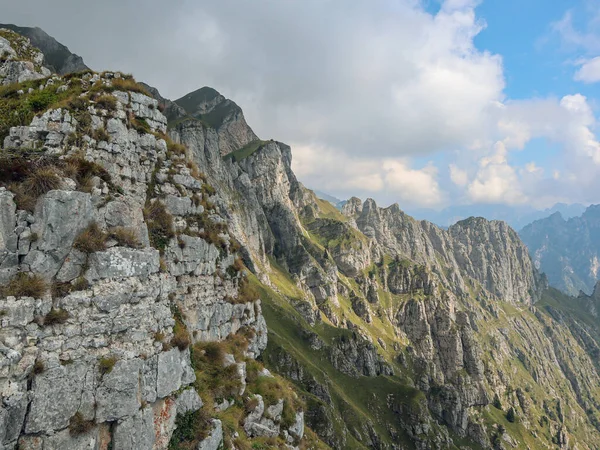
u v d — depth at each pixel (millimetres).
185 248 27594
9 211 14812
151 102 26312
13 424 12992
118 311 16578
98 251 16500
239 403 27859
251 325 38750
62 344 14711
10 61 31562
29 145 19016
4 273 14219
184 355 20484
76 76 23734
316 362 171250
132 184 23344
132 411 16000
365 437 141500
